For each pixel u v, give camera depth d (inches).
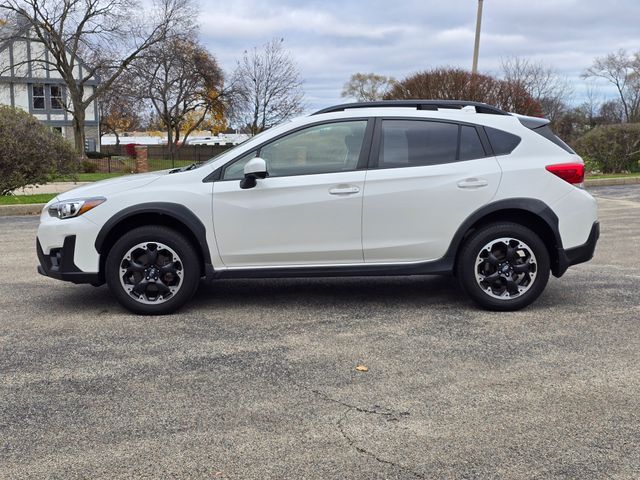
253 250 212.4
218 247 211.6
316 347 183.5
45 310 223.9
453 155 215.8
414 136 216.7
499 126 218.7
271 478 115.3
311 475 116.0
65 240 209.9
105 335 195.2
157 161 1942.7
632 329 197.9
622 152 877.2
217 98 2048.5
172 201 209.5
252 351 180.5
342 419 138.0
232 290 251.4
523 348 181.2
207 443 128.0
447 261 215.6
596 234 219.8
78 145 1657.2
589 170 898.1
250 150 213.8
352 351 179.9
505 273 215.6
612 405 143.4
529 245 213.0
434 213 212.2
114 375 163.5
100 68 1599.4
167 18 1600.6
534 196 213.0
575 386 154.1
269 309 223.1
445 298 236.4
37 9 1537.9
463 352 178.4
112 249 210.7
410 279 268.7
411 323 205.8
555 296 238.4
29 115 621.6
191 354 178.4
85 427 135.2
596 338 189.5
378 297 238.8
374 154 214.2
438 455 122.5
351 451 124.3
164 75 1978.3
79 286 261.0
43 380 160.4
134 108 1796.3
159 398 149.6
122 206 209.6
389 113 217.6
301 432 132.3
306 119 216.4
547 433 130.7
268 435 131.2
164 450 125.3
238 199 209.9
